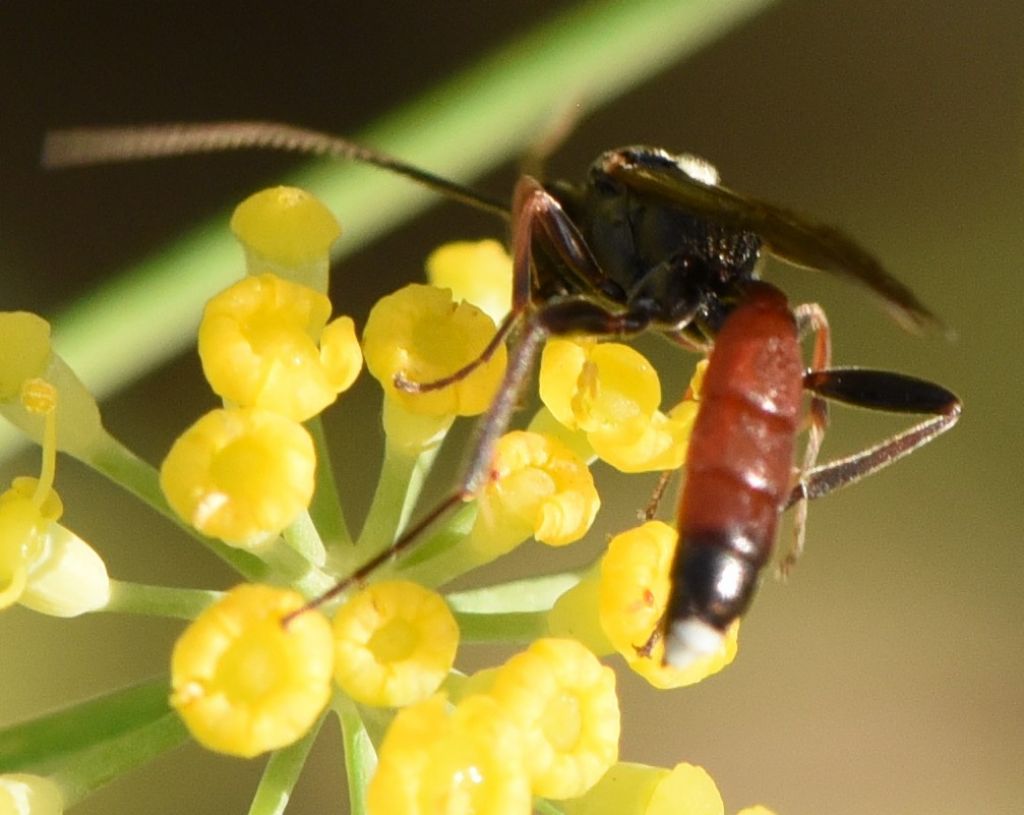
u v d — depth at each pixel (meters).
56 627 0.07
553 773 0.05
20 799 0.05
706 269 0.06
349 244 0.06
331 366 0.06
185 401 0.07
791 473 0.05
